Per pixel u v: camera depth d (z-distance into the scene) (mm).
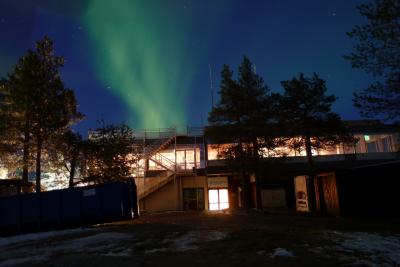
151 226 16406
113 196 18359
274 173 27391
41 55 24875
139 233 13891
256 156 27016
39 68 23844
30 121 23156
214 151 35906
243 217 21109
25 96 22609
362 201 20266
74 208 18375
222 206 35062
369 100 14844
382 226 15164
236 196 35312
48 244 12664
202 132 37125
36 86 23234
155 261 8648
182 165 36156
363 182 20500
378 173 20422
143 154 32938
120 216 18125
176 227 15516
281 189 35281
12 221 18406
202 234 12836
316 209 24250
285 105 25203
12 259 10016
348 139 25281
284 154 27094
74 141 24297
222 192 35406
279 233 12711
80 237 13938
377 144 38969
